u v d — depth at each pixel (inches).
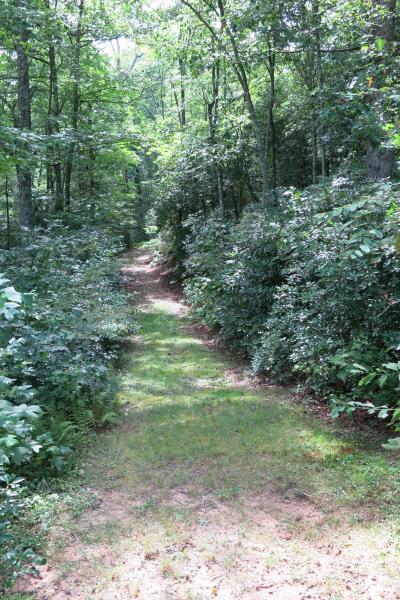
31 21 320.2
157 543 134.0
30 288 301.9
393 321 203.8
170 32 512.7
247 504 153.6
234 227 435.8
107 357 275.6
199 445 197.5
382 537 131.6
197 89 620.1
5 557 118.8
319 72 392.2
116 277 509.4
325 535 135.0
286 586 115.2
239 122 523.5
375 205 138.2
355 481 161.3
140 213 1156.5
